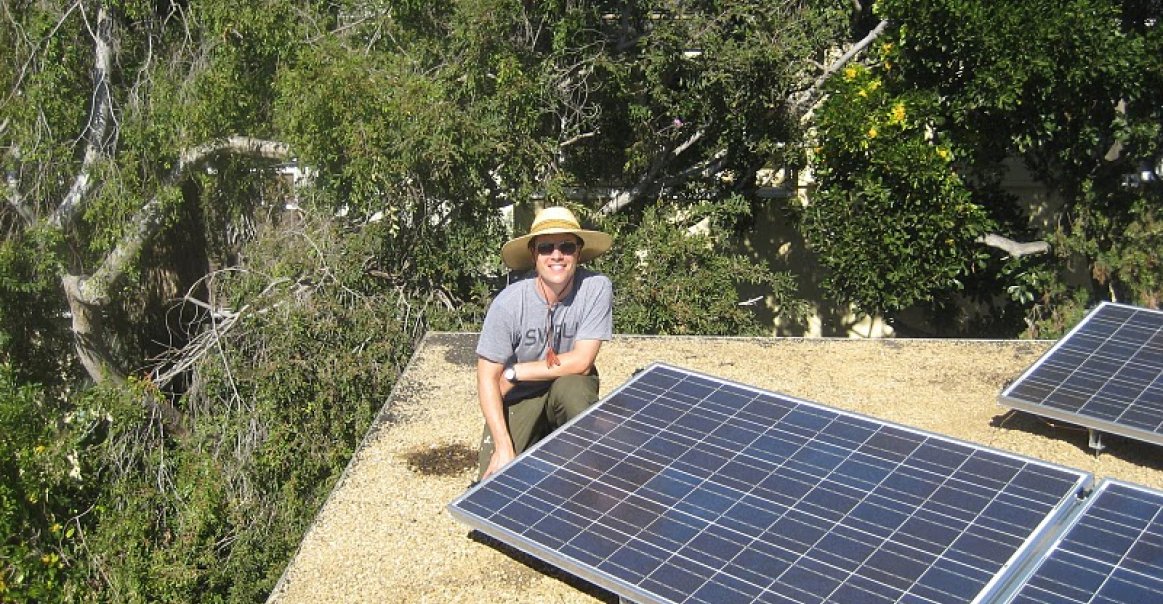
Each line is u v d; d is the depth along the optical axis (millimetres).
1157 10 14141
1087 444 6227
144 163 15320
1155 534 4305
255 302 14727
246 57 14961
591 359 5742
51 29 14938
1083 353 6605
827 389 7281
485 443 5887
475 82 14172
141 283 18125
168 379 16156
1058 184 15656
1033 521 4391
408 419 6855
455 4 14344
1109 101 13898
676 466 5051
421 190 14750
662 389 5824
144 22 15758
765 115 16047
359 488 5895
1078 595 3979
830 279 14938
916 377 7484
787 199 18906
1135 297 14609
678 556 4402
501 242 15297
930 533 4371
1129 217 14633
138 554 14484
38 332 17766
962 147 14094
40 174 15477
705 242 15859
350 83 13516
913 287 14289
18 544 14594
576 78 15344
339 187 14727
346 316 14602
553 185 14695
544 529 4695
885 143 13914
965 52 13508
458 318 14867
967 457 4906
